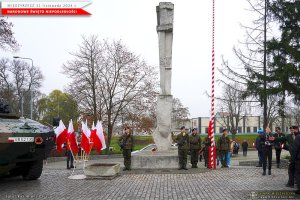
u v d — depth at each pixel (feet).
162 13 60.08
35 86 193.06
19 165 44.27
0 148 39.40
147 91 134.31
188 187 38.81
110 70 130.62
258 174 49.73
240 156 121.90
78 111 131.64
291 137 40.22
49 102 232.12
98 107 129.90
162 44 60.18
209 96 87.25
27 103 185.78
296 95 70.85
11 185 41.34
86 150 54.13
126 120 134.72
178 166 55.31
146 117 136.67
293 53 66.44
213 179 44.93
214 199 31.94
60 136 56.29
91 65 126.41
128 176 48.62
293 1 72.23
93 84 126.21
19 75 186.91
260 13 79.15
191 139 59.47
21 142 40.75
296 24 71.51
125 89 132.16
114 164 48.67
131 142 55.06
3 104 46.26
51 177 48.49
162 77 60.23
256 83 75.77
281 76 67.21
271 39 72.13
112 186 39.99
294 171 37.88
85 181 44.24
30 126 43.55
